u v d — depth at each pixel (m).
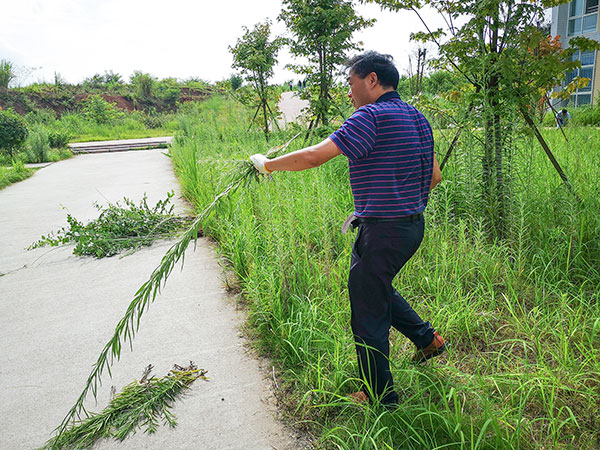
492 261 3.76
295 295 3.47
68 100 36.34
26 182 12.55
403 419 2.21
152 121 35.53
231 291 4.18
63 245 6.04
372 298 2.28
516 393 2.43
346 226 2.40
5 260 5.53
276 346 3.06
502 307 3.36
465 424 2.18
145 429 2.43
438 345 2.65
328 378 2.65
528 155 4.54
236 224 4.75
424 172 2.30
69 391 2.82
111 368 3.03
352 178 2.25
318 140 7.46
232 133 11.39
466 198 4.46
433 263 3.87
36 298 4.30
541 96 4.83
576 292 3.39
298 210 5.05
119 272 4.88
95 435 2.39
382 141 2.12
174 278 4.58
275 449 2.23
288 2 8.41
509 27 4.51
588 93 21.84
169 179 11.28
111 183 11.25
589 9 21.84
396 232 2.18
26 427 2.50
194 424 2.45
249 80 11.17
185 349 3.22
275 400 2.60
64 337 3.50
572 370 2.53
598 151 6.36
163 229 6.20
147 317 3.74
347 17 8.16
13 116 18.62
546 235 4.04
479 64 4.49
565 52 4.34
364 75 2.27
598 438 2.14
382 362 2.32
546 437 2.15
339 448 2.12
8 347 3.39
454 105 5.38
